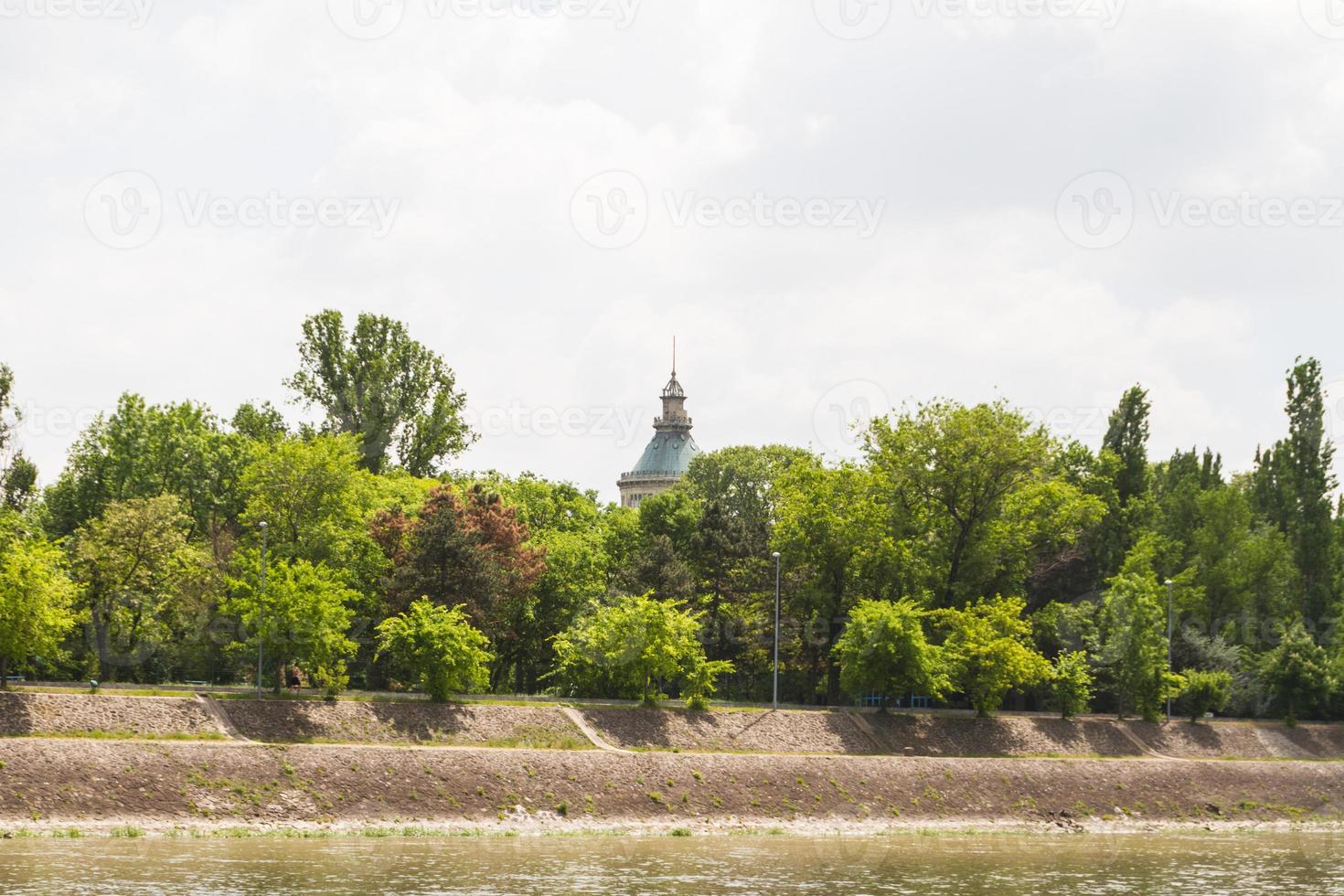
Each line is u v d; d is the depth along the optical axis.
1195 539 159.75
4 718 83.50
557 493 177.38
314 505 126.00
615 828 89.62
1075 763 116.38
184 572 116.62
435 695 104.94
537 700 112.19
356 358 167.38
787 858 81.75
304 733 93.50
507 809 89.31
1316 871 83.38
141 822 77.75
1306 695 146.62
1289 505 168.12
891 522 137.88
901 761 109.50
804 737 114.69
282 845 76.44
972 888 73.38
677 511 164.12
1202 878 79.56
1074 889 74.19
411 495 146.00
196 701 92.38
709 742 109.50
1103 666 140.75
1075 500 143.00
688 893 67.44
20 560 91.75
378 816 84.75
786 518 139.00
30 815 75.38
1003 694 141.25
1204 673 144.12
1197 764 121.56
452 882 67.75
